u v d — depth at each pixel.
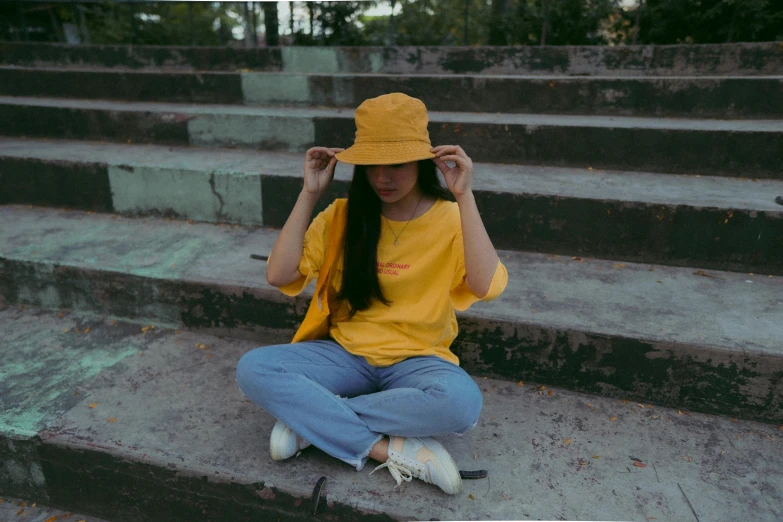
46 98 4.39
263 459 1.66
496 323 2.03
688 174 3.01
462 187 1.47
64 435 1.74
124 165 3.07
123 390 2.00
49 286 2.55
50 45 5.06
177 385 2.04
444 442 1.75
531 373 2.07
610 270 2.50
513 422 1.86
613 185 2.79
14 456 1.81
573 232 2.62
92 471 1.75
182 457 1.65
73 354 2.23
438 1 6.18
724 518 1.47
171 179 3.03
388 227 1.63
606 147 3.08
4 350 2.25
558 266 2.54
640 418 1.90
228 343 2.34
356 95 3.96
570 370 2.02
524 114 3.70
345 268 1.65
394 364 1.69
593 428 1.83
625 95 3.53
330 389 1.66
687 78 3.40
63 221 3.08
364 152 1.43
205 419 1.84
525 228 2.67
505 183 2.81
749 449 1.75
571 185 2.78
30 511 1.85
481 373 2.13
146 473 1.68
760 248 2.41
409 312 1.66
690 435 1.81
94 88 4.32
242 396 1.97
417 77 3.82
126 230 2.95
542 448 1.73
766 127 3.03
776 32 4.47
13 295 2.63
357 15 5.88
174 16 7.47
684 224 2.47
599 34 5.09
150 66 4.94
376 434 1.58
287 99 4.09
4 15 7.48
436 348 1.72
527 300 2.18
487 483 1.58
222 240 2.82
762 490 1.57
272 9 6.07
